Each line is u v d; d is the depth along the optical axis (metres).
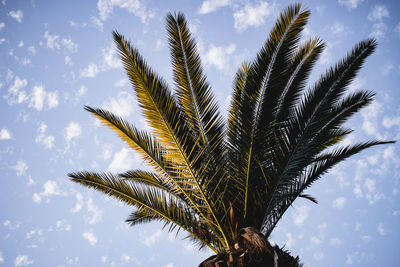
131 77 4.41
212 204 4.93
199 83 4.88
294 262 4.37
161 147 4.90
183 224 5.35
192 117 4.96
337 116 5.36
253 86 4.98
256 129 4.86
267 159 4.96
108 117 4.61
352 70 4.93
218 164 5.15
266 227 5.19
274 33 5.04
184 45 4.85
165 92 4.67
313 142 5.05
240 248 4.23
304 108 4.86
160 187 5.99
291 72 5.44
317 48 5.55
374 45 4.88
